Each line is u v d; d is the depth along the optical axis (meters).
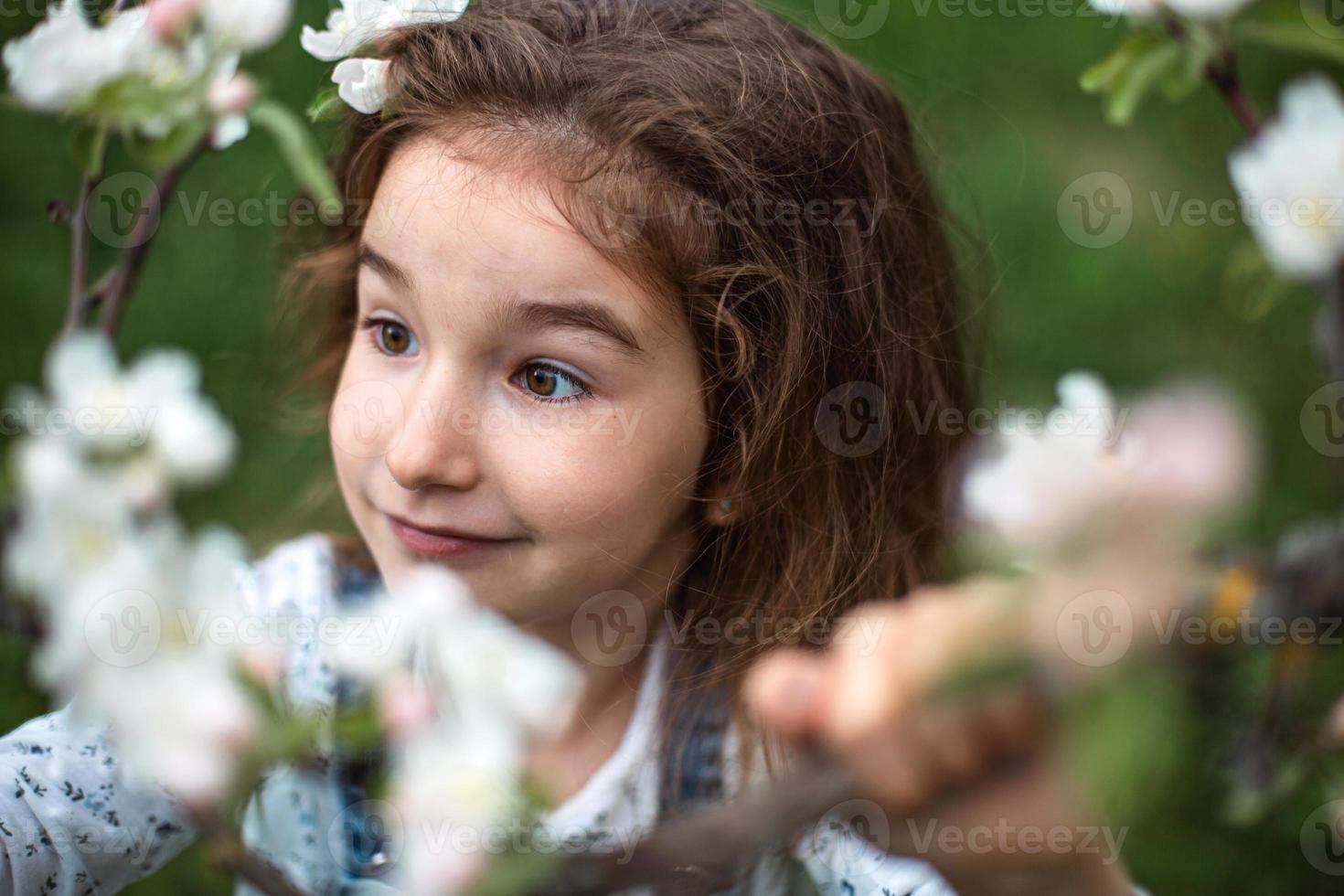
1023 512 0.42
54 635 0.63
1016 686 0.49
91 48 0.91
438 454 1.04
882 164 1.39
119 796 1.15
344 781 1.04
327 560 1.42
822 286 1.27
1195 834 1.83
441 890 0.59
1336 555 0.46
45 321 2.28
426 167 1.10
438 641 0.66
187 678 0.61
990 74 2.77
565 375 1.08
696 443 1.17
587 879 0.59
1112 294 2.52
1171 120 2.73
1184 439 0.36
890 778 0.56
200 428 0.85
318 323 1.59
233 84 0.92
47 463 0.70
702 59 1.23
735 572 1.26
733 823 0.59
